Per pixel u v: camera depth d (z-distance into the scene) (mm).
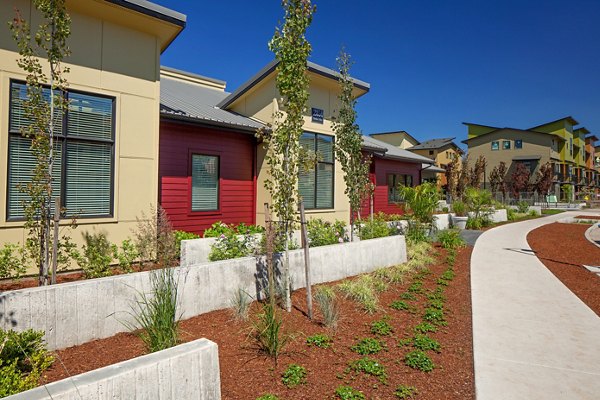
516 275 7875
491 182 41875
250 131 10070
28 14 6113
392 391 3320
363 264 7719
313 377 3512
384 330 4645
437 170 30156
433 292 6543
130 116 7383
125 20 7172
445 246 11633
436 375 3643
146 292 4516
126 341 4094
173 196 9055
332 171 12039
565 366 3807
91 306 4086
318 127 11352
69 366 3471
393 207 18906
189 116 8625
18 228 6102
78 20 6715
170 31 7664
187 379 2775
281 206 5531
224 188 10109
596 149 70812
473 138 47062
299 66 5242
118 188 7188
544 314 5395
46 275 4906
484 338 4508
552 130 47750
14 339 3049
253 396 3154
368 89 12039
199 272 4949
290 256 6211
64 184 6570
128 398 2455
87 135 6879
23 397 2111
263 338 4062
